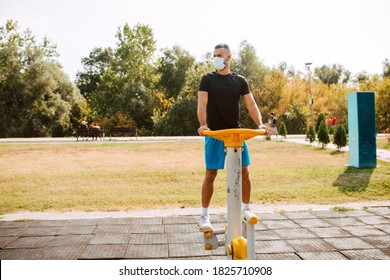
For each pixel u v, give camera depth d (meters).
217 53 3.14
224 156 3.15
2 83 39.19
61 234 4.12
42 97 40.03
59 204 5.81
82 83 59.38
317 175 8.25
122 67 49.72
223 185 7.38
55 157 13.05
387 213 4.93
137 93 46.00
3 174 9.20
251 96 3.29
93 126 22.78
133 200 6.07
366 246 3.61
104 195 6.55
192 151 14.64
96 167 10.42
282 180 7.84
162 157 12.84
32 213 5.20
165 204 5.79
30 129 39.12
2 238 3.98
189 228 4.33
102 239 3.93
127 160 12.08
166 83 51.41
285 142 18.06
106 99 47.88
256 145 16.52
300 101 40.53
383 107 36.31
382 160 10.36
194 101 40.50
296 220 4.61
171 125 40.12
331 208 5.23
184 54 50.56
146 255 3.42
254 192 6.51
